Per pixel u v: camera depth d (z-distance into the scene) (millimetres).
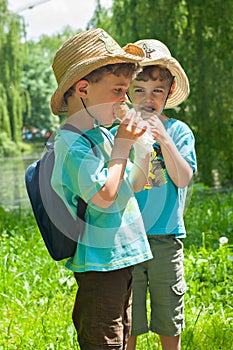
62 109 3486
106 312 3195
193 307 5418
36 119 67062
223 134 13820
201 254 6852
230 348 4547
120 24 14039
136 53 3398
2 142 33062
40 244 7680
